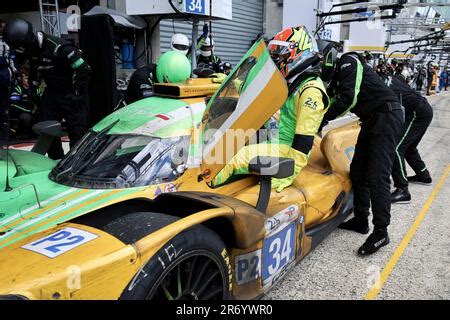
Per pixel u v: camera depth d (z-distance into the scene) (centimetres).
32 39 382
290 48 272
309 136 267
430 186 516
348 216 389
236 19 1175
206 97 259
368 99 319
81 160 223
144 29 736
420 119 430
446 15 1430
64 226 171
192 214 176
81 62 400
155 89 263
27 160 269
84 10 789
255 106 215
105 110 509
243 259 207
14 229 169
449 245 337
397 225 381
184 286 173
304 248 273
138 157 211
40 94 421
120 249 148
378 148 312
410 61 1866
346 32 1063
